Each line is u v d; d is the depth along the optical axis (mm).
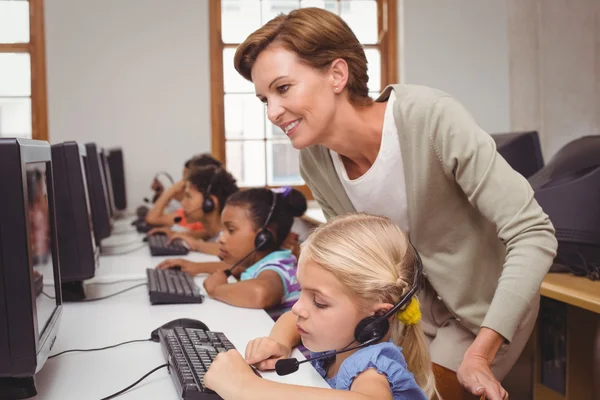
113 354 1150
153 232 2830
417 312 926
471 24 4559
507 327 1034
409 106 1191
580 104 4527
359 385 828
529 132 2305
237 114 4469
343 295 881
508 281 1052
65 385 989
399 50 4586
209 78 4398
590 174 1746
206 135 4414
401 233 959
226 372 897
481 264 1259
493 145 1141
